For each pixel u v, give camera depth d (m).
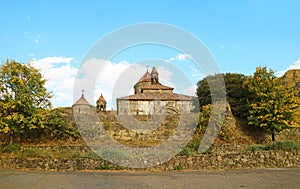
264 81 23.84
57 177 12.10
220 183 10.74
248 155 15.74
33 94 19.47
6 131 18.03
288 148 16.56
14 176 12.30
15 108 18.94
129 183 10.77
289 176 12.36
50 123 20.69
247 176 12.45
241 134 23.02
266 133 23.78
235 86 27.78
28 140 20.22
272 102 22.47
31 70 19.55
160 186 10.20
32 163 14.78
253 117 23.28
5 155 16.31
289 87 23.94
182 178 11.92
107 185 10.39
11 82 18.64
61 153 16.89
